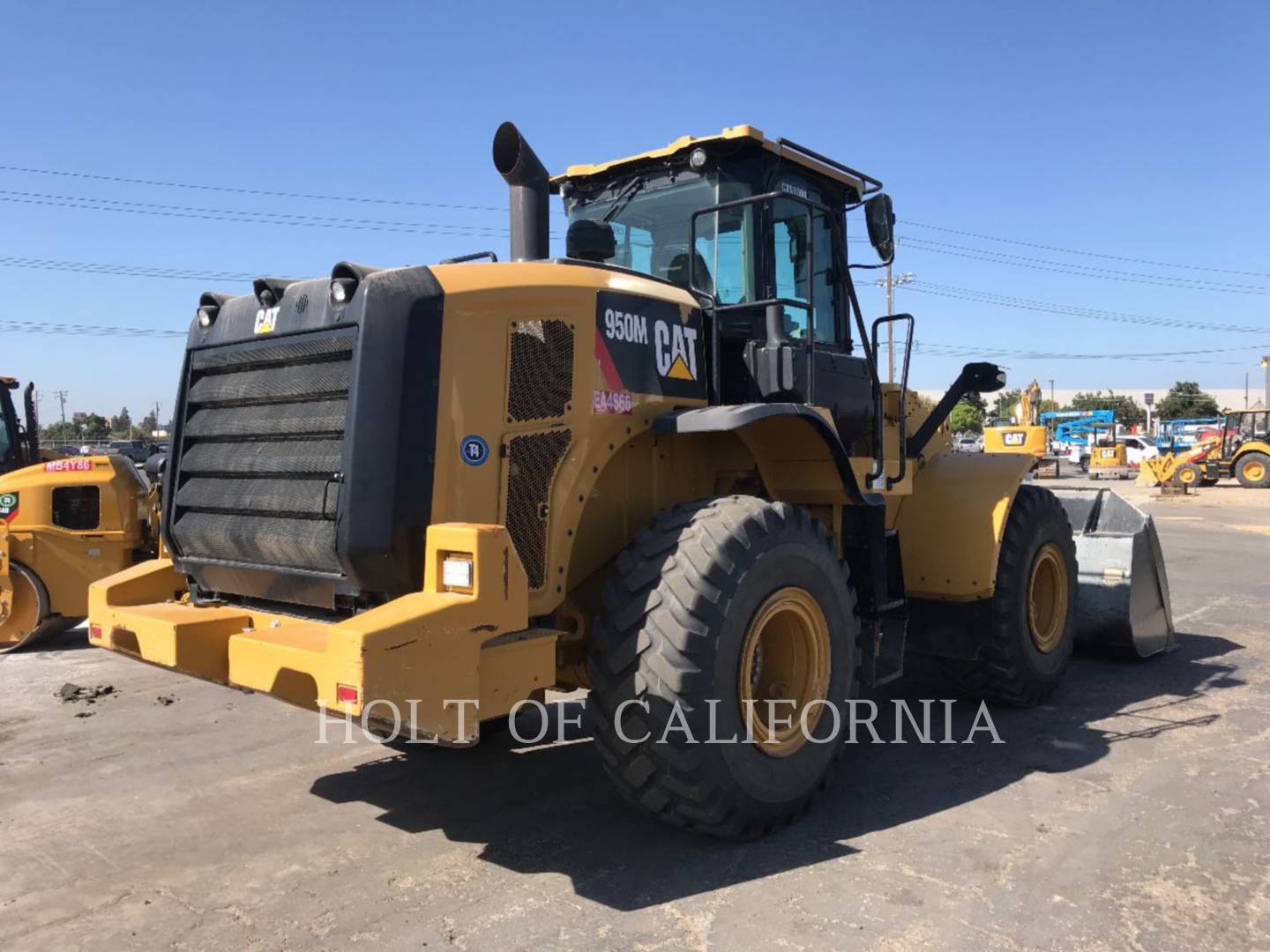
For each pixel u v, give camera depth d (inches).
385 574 125.5
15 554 283.3
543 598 137.8
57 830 149.3
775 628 152.6
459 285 131.1
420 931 116.7
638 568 137.3
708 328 170.7
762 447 169.9
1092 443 1707.7
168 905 124.3
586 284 146.1
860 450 201.2
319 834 147.4
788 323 188.1
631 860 136.6
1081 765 176.6
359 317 127.0
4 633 285.4
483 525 120.5
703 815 135.6
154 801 161.5
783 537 145.2
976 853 137.5
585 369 144.0
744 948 111.9
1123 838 142.3
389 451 124.6
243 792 166.1
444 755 185.2
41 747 190.7
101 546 293.1
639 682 130.3
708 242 180.9
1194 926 116.3
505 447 133.7
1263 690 231.1
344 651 108.0
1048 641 223.5
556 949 111.8
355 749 188.9
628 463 155.8
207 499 151.9
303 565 136.0
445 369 127.9
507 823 151.2
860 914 119.6
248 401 146.9
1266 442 1085.8
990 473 211.5
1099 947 111.7
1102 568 258.1
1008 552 207.9
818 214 200.1
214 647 137.6
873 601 176.7
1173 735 194.9
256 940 115.1
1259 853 136.9
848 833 145.5
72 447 1093.8
